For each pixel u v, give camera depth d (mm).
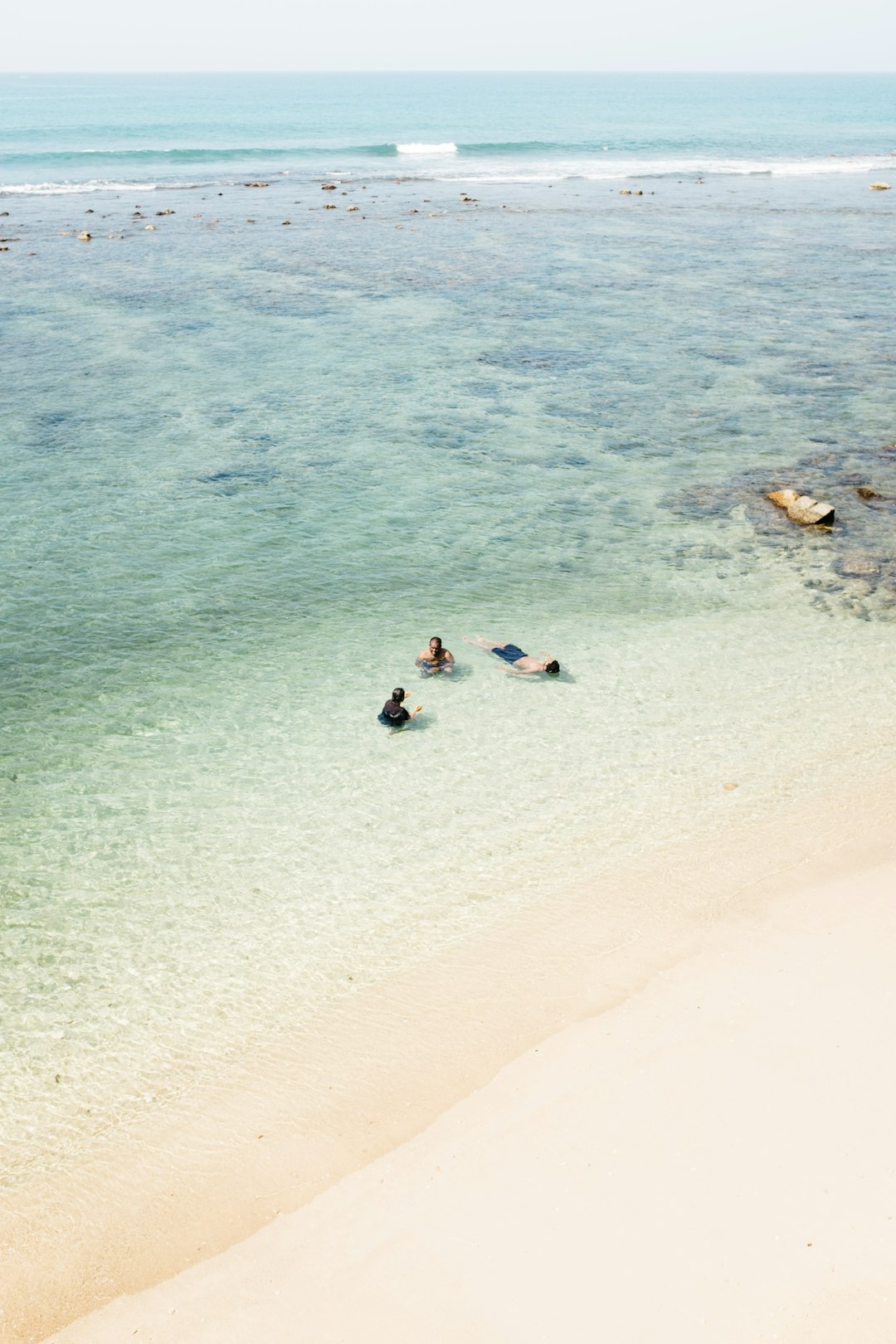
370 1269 9359
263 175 89438
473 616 22578
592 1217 9672
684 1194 9844
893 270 56094
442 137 128375
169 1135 10891
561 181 90375
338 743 18016
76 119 148750
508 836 15625
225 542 25703
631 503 28344
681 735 18188
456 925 13875
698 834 15680
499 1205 9883
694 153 114938
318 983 12906
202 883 14594
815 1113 10656
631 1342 8547
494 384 37594
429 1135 10789
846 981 12570
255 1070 11672
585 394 36688
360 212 71500
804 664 20578
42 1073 11547
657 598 23359
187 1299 9227
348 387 36844
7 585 23188
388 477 29734
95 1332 8992
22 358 38688
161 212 68938
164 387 36250
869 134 141875
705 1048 11641
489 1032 12141
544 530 26688
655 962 13164
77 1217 10047
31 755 17500
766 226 69250
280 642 21422
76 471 29234
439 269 55219
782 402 35969
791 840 15539
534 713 18922
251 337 42438
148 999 12602
